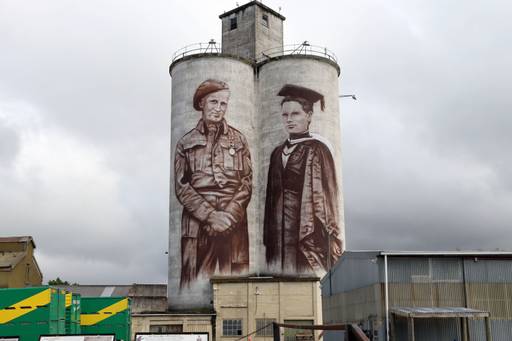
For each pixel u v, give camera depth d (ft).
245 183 203.92
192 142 204.44
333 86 216.95
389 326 95.14
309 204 197.98
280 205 200.03
